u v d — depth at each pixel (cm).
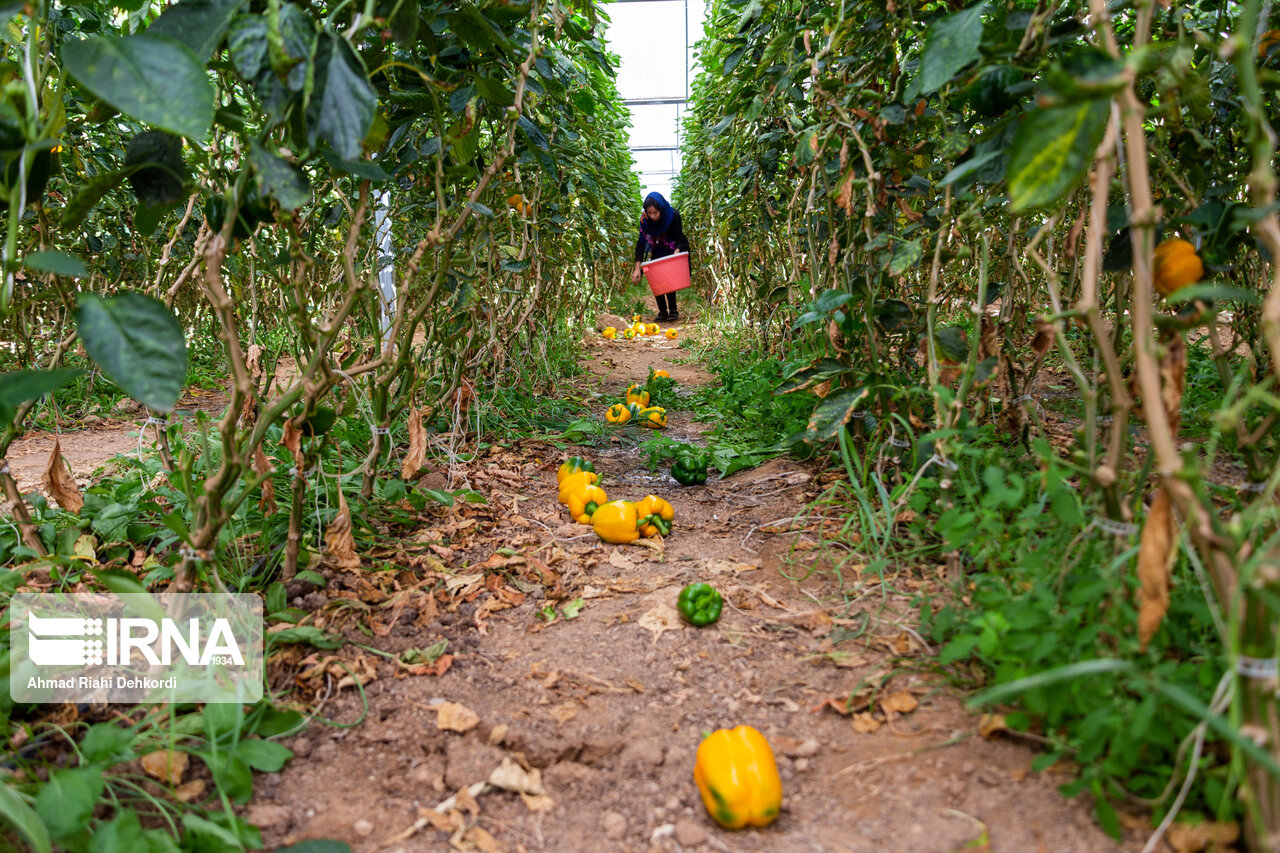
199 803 151
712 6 568
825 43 281
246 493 197
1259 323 301
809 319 254
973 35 164
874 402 281
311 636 195
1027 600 158
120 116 397
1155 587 122
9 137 139
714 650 204
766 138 390
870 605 218
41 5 156
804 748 162
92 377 479
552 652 207
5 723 161
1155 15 225
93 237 414
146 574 222
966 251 231
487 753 167
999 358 245
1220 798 120
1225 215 165
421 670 197
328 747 170
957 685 175
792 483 330
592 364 743
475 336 383
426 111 264
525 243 380
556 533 293
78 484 331
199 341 624
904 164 256
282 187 152
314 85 152
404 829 148
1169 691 109
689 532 293
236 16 157
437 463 356
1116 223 179
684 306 1405
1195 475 116
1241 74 106
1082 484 215
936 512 237
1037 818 135
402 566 256
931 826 137
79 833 130
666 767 162
